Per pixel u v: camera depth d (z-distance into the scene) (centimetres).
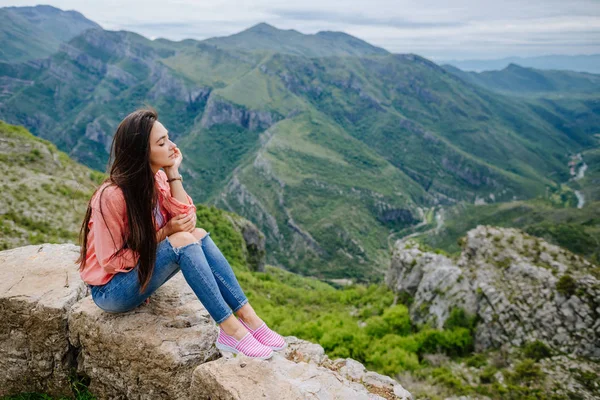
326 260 17050
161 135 360
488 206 19350
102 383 414
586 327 1688
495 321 1920
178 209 384
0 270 486
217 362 358
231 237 5166
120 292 374
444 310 2147
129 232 354
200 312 436
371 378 611
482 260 2300
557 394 1468
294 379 351
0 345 435
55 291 443
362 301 3166
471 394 1524
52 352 424
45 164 3656
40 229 2775
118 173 348
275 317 2522
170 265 372
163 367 375
